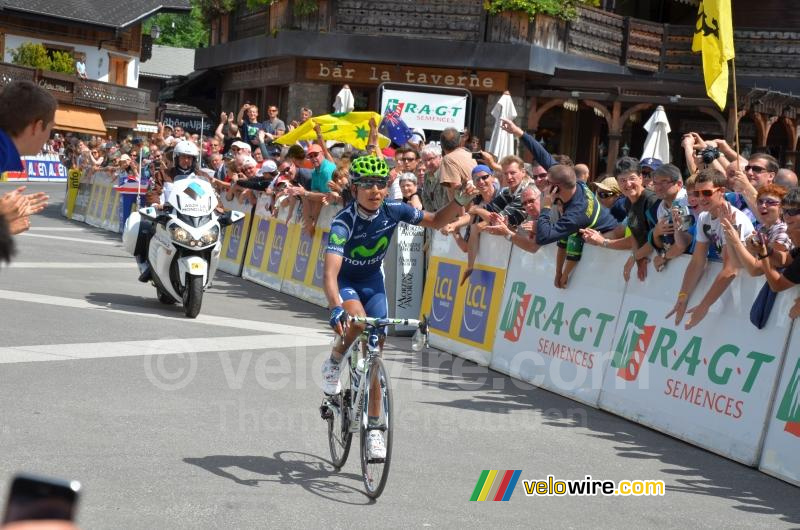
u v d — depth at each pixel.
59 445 5.05
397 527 4.18
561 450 5.85
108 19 47.09
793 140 21.47
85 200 23.38
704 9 9.52
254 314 10.70
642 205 6.95
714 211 5.97
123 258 15.07
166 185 10.30
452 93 16.03
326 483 4.83
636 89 19.66
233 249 15.20
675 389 6.51
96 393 6.30
